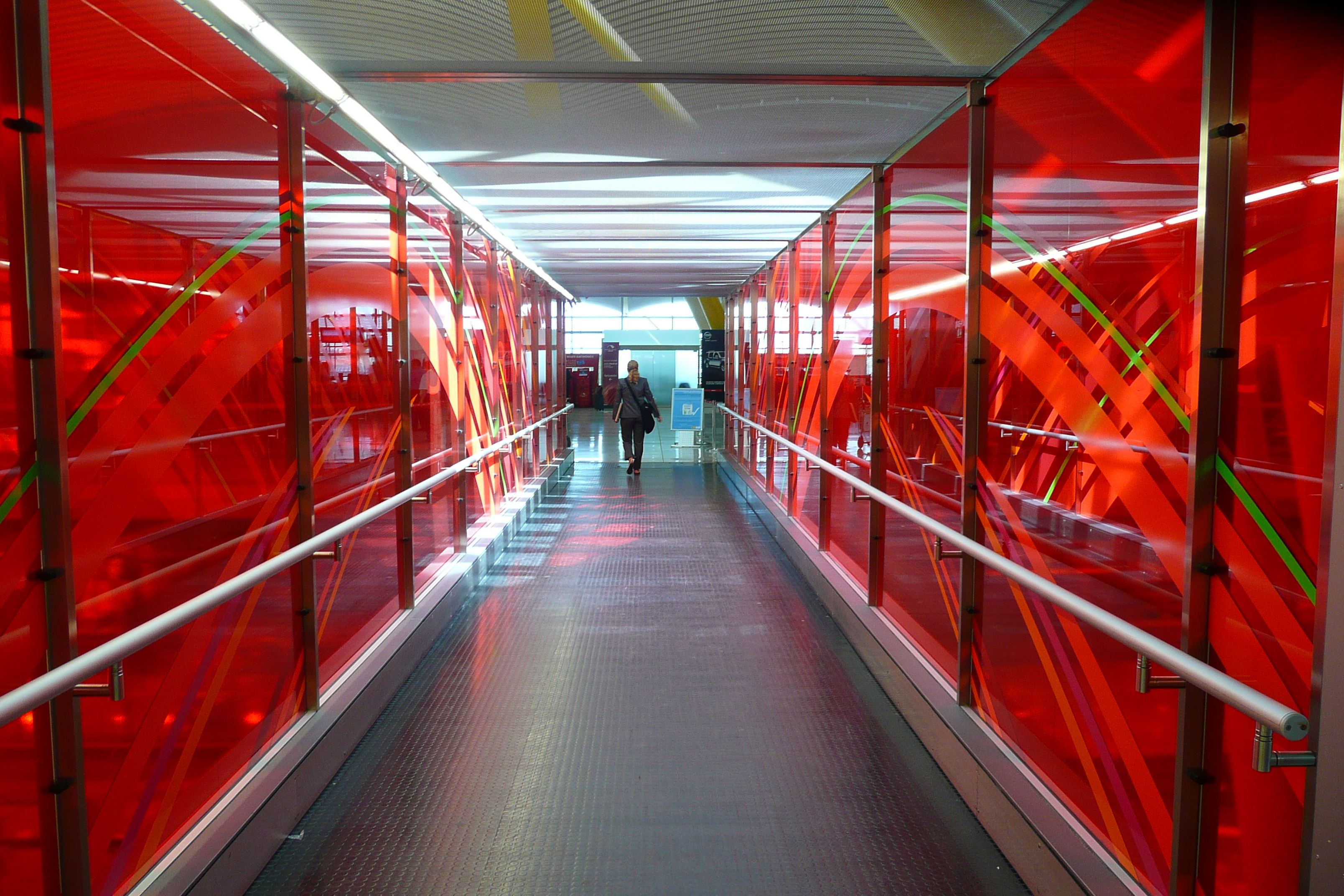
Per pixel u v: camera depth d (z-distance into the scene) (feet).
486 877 8.22
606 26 9.17
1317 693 4.99
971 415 10.71
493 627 16.19
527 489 29.60
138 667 7.55
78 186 6.59
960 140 11.43
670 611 17.21
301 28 9.04
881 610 14.98
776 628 16.10
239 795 8.48
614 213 20.72
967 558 10.74
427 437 17.79
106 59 6.91
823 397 20.76
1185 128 6.34
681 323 86.79
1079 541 8.05
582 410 86.99
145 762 7.62
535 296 33.30
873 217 15.34
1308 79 5.14
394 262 15.37
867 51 9.76
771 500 27.14
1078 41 8.07
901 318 14.11
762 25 9.02
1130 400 7.09
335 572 12.12
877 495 12.70
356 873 8.27
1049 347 8.69
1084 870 7.18
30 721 6.10
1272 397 5.45
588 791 9.91
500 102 11.69
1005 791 8.54
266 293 9.95
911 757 10.80
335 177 12.25
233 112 9.14
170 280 7.91
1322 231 5.09
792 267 25.50
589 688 13.12
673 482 36.83
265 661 9.82
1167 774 6.77
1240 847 5.93
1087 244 7.90
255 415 9.69
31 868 6.11
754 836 8.96
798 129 13.05
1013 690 9.64
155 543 7.74
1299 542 5.28
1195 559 5.99
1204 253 5.84
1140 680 6.10
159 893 6.96
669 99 11.56
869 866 8.43
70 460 6.58
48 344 6.10
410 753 10.91
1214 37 5.75
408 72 10.43
